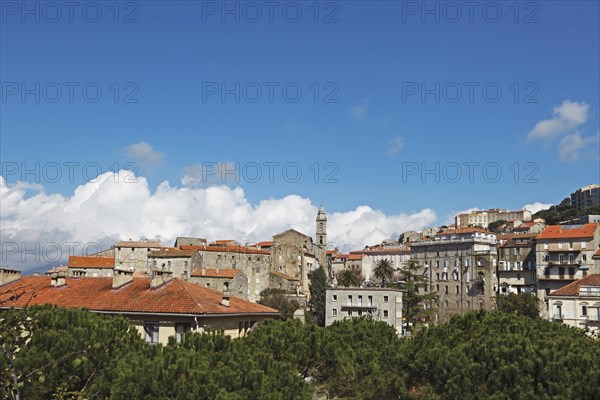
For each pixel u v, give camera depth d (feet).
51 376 85.71
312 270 627.87
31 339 91.20
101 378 88.69
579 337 122.93
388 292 364.17
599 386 91.35
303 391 96.68
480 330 120.37
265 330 123.54
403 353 117.80
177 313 148.66
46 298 169.68
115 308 154.81
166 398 83.30
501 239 531.50
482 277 467.11
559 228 446.60
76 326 99.25
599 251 410.11
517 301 407.85
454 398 102.53
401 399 114.01
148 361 88.89
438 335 125.39
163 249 544.62
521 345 102.94
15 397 63.10
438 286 494.59
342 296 376.68
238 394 85.97
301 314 404.77
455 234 493.77
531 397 94.02
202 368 87.66
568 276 423.23
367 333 131.85
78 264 515.50
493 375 99.66
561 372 94.99
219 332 108.78
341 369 113.29
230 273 483.10
